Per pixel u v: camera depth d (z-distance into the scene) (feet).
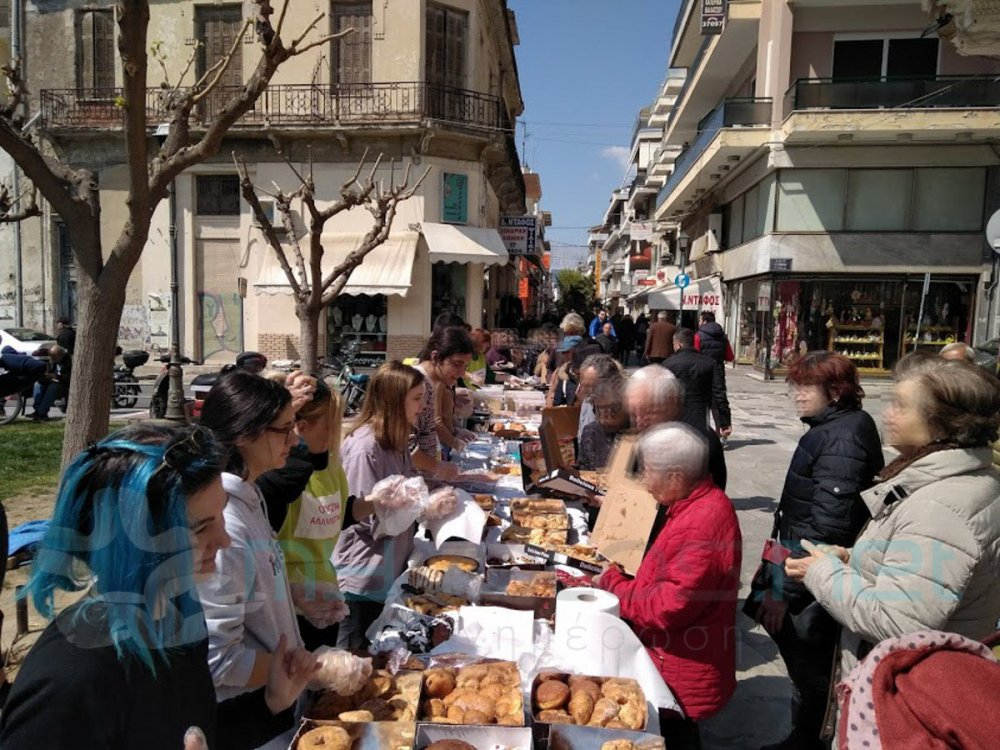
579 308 133.18
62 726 4.12
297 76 53.16
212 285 56.44
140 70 12.14
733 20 65.10
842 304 62.44
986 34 21.95
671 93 125.39
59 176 13.23
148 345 57.11
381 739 6.24
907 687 4.61
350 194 24.17
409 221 54.03
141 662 4.36
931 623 6.12
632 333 64.54
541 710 6.90
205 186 56.03
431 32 53.88
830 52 61.98
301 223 54.39
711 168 70.08
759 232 66.74
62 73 55.21
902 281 61.26
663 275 116.88
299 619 8.20
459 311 57.62
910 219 60.13
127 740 4.30
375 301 55.57
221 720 6.04
